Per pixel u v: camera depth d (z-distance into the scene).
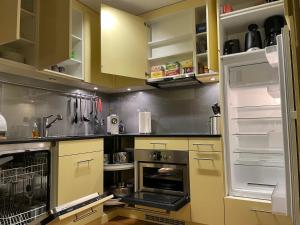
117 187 2.71
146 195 2.34
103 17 2.50
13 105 2.26
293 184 1.15
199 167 2.20
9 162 1.72
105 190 2.69
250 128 2.35
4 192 1.73
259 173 2.25
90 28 2.67
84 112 3.00
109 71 2.47
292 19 1.14
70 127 2.81
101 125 3.22
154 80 2.72
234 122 2.35
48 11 2.09
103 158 2.49
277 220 1.85
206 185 2.15
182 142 2.31
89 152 2.29
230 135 2.24
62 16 1.99
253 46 2.20
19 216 1.73
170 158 2.36
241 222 1.97
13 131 2.23
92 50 2.69
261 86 2.29
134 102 3.27
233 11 2.28
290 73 1.20
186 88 2.91
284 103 1.26
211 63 2.27
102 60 2.45
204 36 2.68
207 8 2.34
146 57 2.79
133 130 3.23
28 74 2.29
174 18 2.90
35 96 2.47
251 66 2.30
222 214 2.05
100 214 2.33
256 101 2.35
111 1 2.59
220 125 2.24
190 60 2.73
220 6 2.35
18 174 1.77
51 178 1.94
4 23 1.67
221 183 2.08
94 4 2.62
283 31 1.24
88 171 2.26
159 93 3.09
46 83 2.59
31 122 2.40
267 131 2.28
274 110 2.27
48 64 2.05
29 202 1.86
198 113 2.81
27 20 2.22
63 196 1.99
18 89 2.31
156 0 2.60
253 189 2.12
